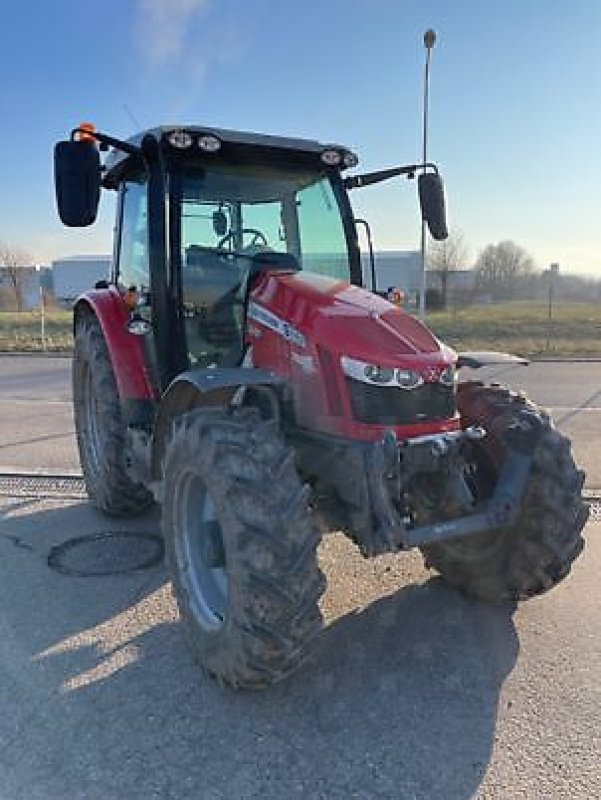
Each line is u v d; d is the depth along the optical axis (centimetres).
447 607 364
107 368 480
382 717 277
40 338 2084
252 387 332
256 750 260
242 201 402
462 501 303
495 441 334
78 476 596
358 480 292
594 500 522
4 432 762
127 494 479
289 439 324
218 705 286
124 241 476
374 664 313
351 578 399
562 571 339
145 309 428
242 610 268
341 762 253
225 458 283
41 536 466
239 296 378
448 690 293
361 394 298
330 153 401
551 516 329
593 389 1042
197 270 389
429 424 305
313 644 279
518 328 2258
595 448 662
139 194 444
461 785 240
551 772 245
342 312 319
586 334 2105
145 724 275
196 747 262
